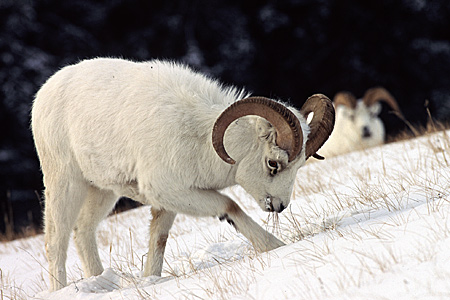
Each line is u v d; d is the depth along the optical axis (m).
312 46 102.25
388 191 27.20
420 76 101.25
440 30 105.81
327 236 20.44
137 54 94.88
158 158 22.95
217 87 24.33
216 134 21.05
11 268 33.50
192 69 27.31
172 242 30.72
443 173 27.27
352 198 27.47
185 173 22.97
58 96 25.31
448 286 14.34
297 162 22.25
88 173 25.03
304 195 33.62
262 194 23.02
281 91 102.38
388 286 15.06
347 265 16.80
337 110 58.53
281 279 17.33
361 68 99.88
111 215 44.00
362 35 103.44
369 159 39.41
